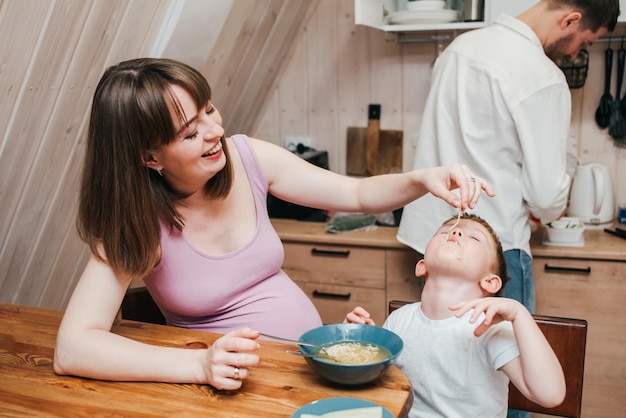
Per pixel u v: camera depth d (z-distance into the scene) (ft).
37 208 6.24
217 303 4.61
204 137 3.96
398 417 3.25
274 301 4.73
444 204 6.95
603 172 8.57
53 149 5.98
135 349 3.80
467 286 4.23
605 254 7.54
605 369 7.86
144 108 3.76
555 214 6.81
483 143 6.59
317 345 3.83
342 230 8.90
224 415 3.33
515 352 3.81
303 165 4.98
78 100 5.92
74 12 5.18
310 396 3.49
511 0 7.79
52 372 3.91
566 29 6.64
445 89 6.88
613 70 8.77
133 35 6.07
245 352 3.69
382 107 9.92
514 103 6.32
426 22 8.37
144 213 4.00
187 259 4.45
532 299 6.94
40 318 4.76
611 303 7.70
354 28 9.80
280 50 9.70
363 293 8.71
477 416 4.05
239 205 4.67
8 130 5.33
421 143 7.24
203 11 6.59
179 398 3.53
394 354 3.56
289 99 10.43
